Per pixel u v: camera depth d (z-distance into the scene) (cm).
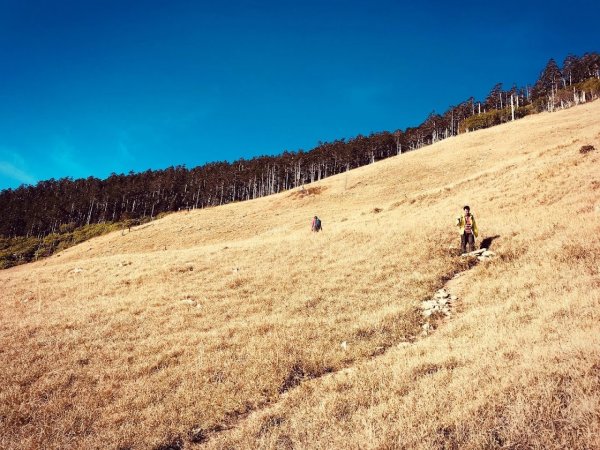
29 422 736
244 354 972
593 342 601
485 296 1103
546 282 1026
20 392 847
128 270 2203
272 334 1073
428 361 745
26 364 987
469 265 1445
